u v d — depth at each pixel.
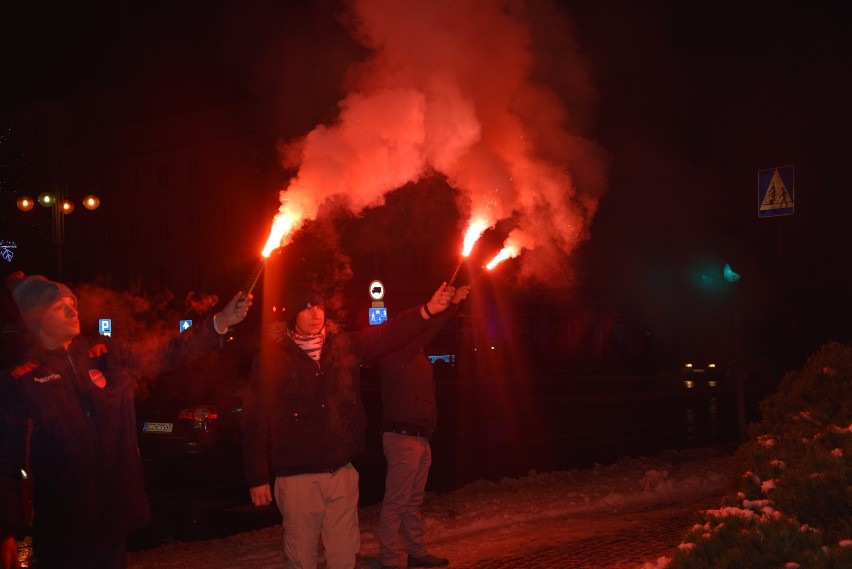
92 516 3.44
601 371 42.09
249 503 10.55
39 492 3.41
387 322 4.89
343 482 4.91
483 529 7.60
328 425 4.84
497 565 5.97
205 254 50.44
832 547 2.84
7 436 3.39
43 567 3.42
